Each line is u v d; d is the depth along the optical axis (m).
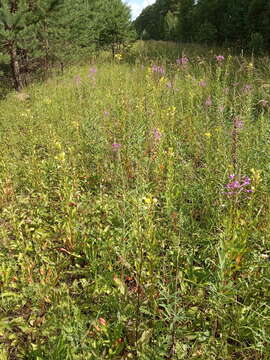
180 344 2.08
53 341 2.12
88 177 4.23
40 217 3.68
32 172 4.23
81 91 7.20
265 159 3.38
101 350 2.17
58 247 3.09
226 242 2.14
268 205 2.95
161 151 3.71
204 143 4.25
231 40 20.22
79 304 2.51
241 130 3.64
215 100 4.82
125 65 11.74
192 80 6.29
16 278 2.71
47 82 12.48
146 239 2.39
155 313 2.25
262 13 16.11
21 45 11.31
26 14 11.06
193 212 3.30
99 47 20.34
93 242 2.95
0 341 2.33
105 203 3.67
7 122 6.98
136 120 4.42
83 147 4.55
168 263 2.71
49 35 13.13
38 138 5.49
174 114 4.96
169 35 40.06
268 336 1.99
